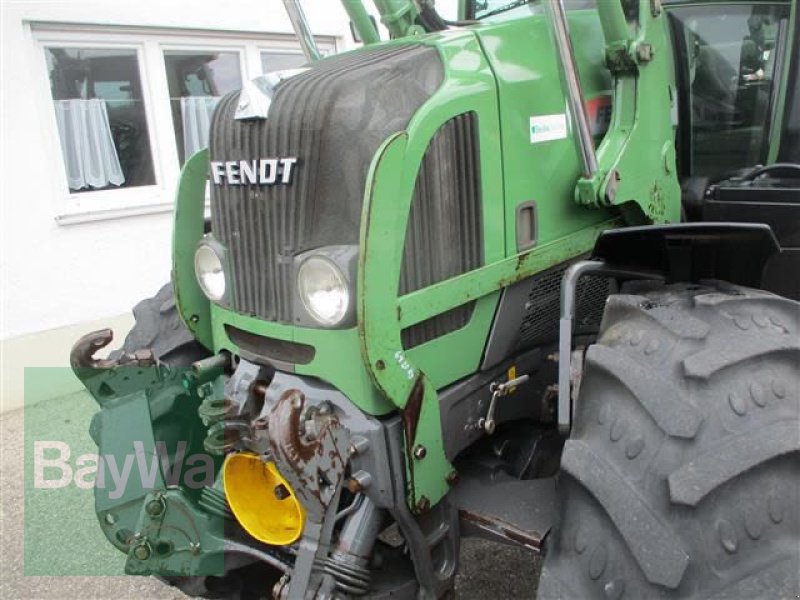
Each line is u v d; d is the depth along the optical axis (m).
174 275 2.22
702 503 1.29
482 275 1.86
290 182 1.73
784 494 1.33
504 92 1.89
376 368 1.61
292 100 1.75
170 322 2.49
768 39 2.69
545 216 2.04
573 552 1.44
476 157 1.83
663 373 1.48
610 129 2.17
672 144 2.36
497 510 1.88
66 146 5.05
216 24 5.52
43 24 4.71
